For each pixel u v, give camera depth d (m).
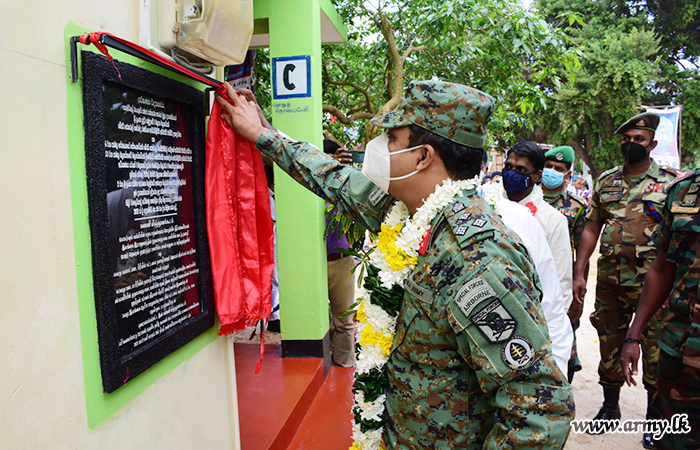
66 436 1.08
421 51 4.56
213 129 1.63
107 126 1.18
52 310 1.04
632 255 3.08
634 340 2.30
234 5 1.41
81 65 1.10
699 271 1.91
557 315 1.86
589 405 3.52
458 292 1.14
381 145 1.35
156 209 1.39
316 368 3.18
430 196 1.28
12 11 0.94
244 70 3.61
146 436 1.37
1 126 0.92
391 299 1.35
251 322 1.72
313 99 3.23
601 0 18.92
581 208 3.59
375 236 1.71
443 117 1.26
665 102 19.34
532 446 1.08
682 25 18.34
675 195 2.08
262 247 1.76
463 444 1.25
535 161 2.48
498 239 1.16
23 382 0.97
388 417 1.41
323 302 3.38
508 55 4.30
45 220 1.02
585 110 17.09
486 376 1.12
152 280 1.37
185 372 1.57
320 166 1.76
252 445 2.25
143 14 1.34
